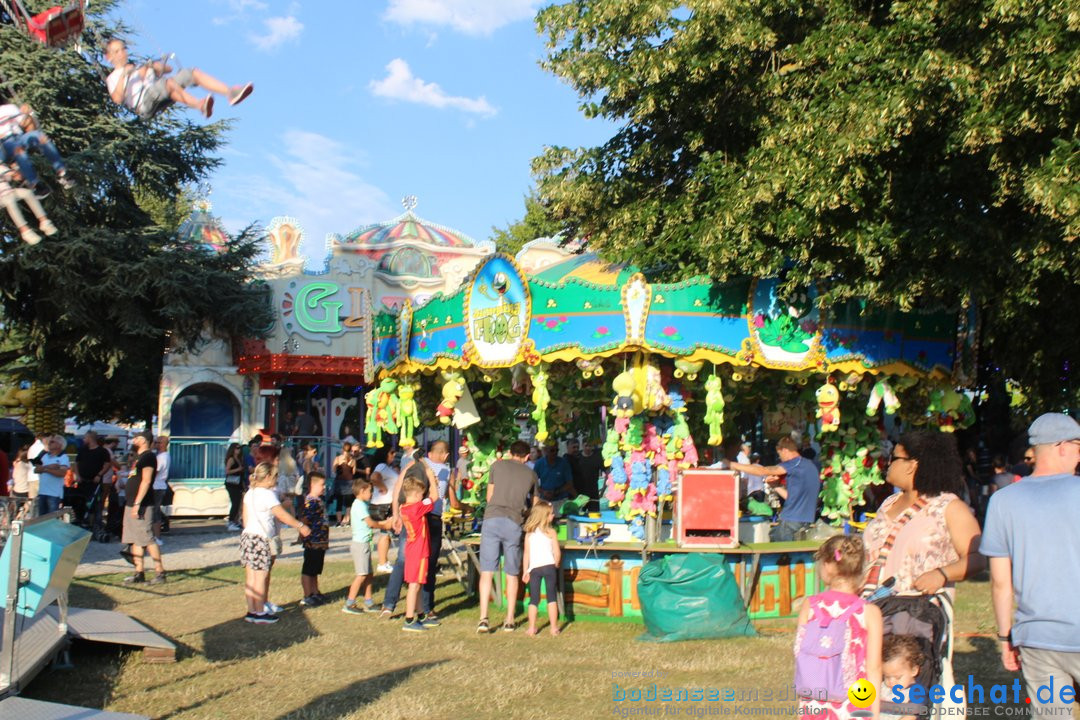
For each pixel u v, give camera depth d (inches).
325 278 1013.2
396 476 536.4
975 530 201.8
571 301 407.5
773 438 588.4
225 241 1078.4
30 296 953.5
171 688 305.9
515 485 402.3
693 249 474.6
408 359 482.6
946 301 455.2
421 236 1097.4
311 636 387.5
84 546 315.3
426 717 275.0
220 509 951.6
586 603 421.7
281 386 976.9
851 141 407.8
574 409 557.9
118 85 247.8
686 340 400.5
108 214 944.3
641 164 575.2
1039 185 366.6
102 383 1180.5
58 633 323.3
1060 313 505.7
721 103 526.9
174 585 515.5
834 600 183.9
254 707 283.1
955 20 408.2
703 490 402.9
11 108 278.1
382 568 560.1
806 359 415.2
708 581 376.2
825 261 422.0
